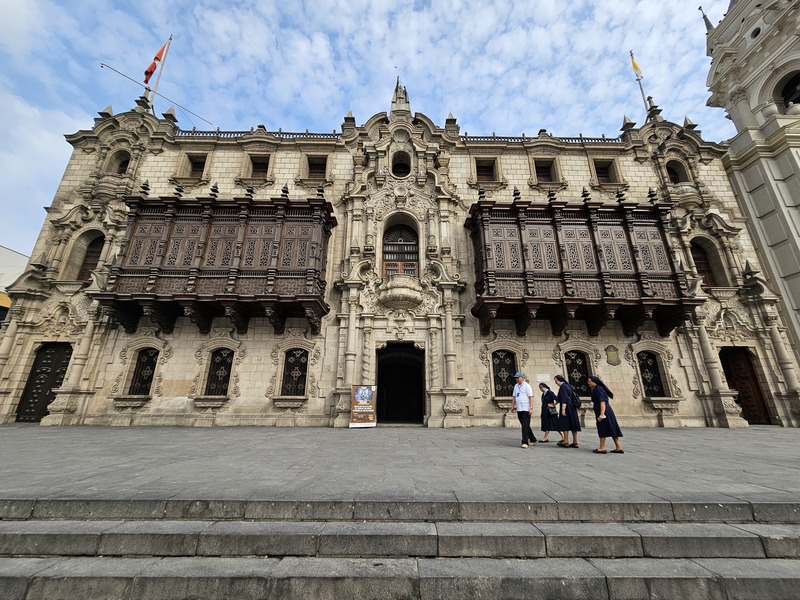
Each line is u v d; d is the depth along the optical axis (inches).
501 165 787.4
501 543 142.6
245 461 263.7
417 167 748.0
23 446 341.1
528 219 663.1
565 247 646.5
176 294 584.7
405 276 650.2
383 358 869.2
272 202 652.7
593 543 143.3
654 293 618.5
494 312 604.7
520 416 356.8
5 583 125.3
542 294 618.8
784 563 139.3
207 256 635.5
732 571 131.5
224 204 655.8
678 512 162.7
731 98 833.5
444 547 141.7
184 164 778.8
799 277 663.1
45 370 638.5
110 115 797.2
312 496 168.6
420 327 644.1
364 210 720.3
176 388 610.9
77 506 163.8
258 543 143.4
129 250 628.4
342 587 123.2
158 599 123.6
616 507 162.9
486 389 621.9
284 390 625.9
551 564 135.7
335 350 638.5
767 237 716.7
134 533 146.5
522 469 235.5
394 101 824.3
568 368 642.2
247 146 790.5
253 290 612.7
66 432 474.3
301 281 618.8
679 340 657.0
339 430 526.6
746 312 679.7
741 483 200.4
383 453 305.9
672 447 355.9
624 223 665.0
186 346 633.6
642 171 784.9
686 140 806.5
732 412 605.0
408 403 879.1
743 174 771.4
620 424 604.4
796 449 343.6
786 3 741.9
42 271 671.8
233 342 635.5
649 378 647.1
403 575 125.6
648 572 130.1
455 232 724.0
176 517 161.0
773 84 770.2
